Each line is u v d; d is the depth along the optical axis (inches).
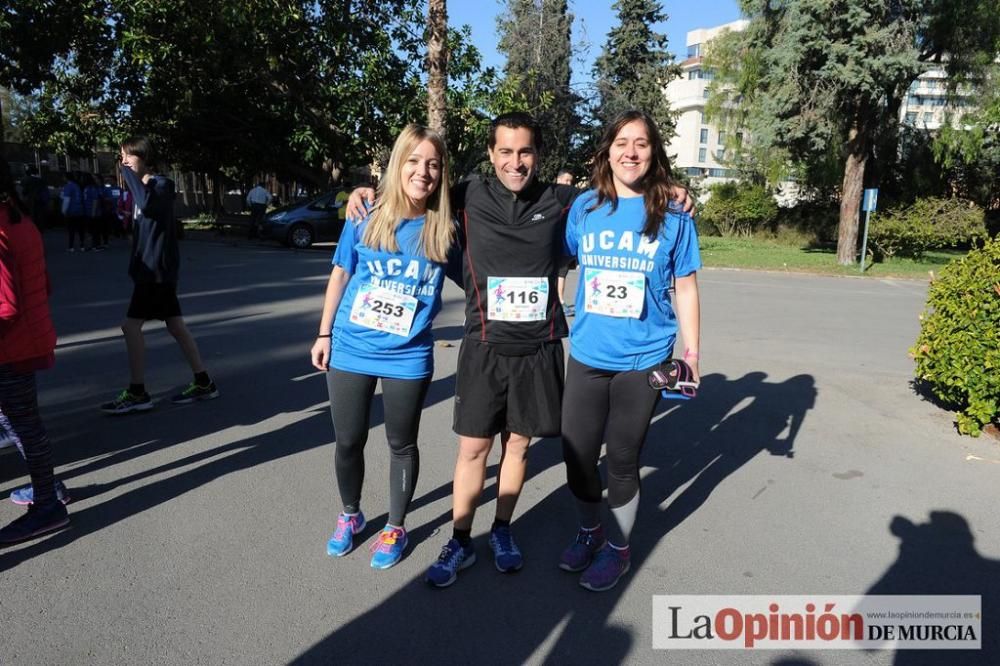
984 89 807.1
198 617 109.8
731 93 1114.1
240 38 672.4
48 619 108.0
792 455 183.6
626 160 109.1
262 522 140.1
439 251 115.6
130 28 674.2
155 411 202.1
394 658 102.0
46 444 130.9
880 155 1026.1
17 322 123.1
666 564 130.0
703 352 302.5
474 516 136.9
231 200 1621.6
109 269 497.4
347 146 786.8
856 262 797.9
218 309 366.6
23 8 709.9
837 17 703.7
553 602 117.2
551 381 117.7
